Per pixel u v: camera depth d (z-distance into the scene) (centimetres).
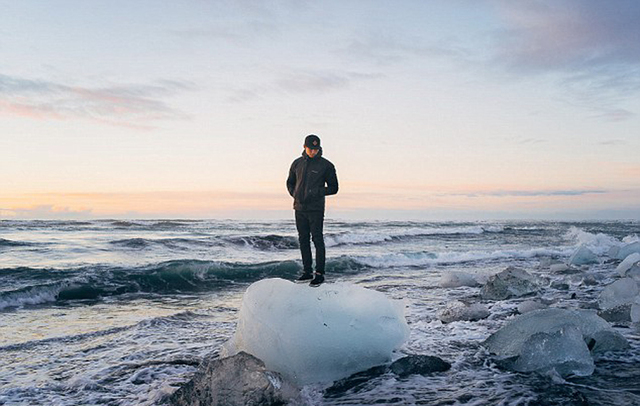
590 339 255
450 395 204
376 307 261
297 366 227
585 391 202
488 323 361
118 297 545
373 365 249
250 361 201
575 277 618
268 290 251
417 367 241
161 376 251
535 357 234
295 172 653
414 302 475
